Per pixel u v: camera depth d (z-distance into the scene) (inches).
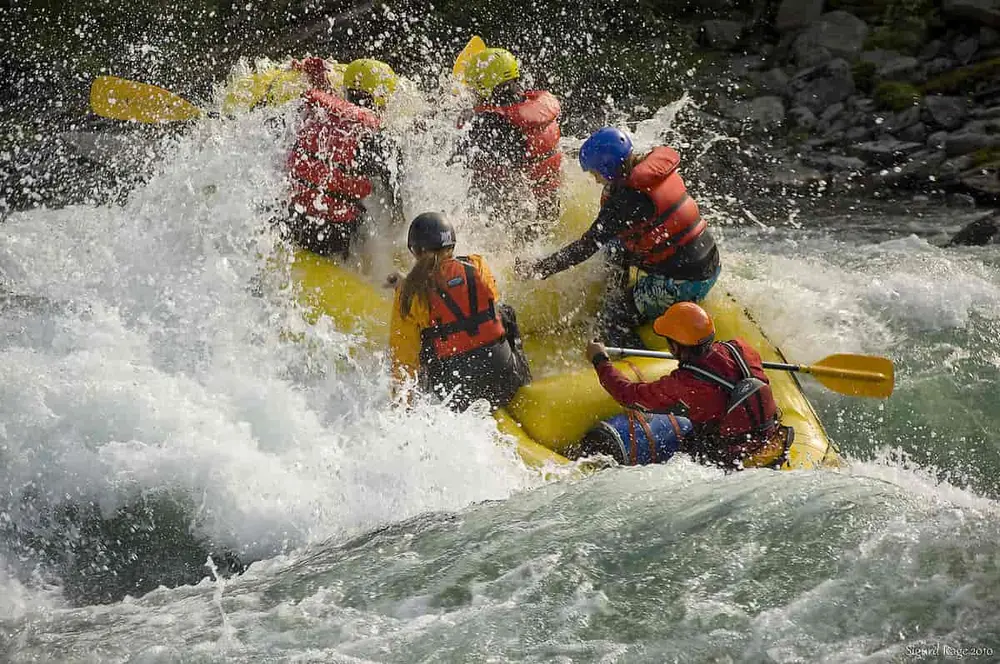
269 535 618.2
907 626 465.4
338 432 682.2
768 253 1117.1
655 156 733.3
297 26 1565.0
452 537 577.0
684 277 749.3
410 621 506.0
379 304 755.4
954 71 1512.1
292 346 730.8
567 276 789.9
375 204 791.7
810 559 514.3
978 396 767.7
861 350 811.4
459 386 685.3
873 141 1417.3
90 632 529.0
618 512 580.4
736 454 653.3
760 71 1603.1
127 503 630.5
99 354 719.7
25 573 602.5
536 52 1610.5
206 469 635.5
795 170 1375.5
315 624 510.6
